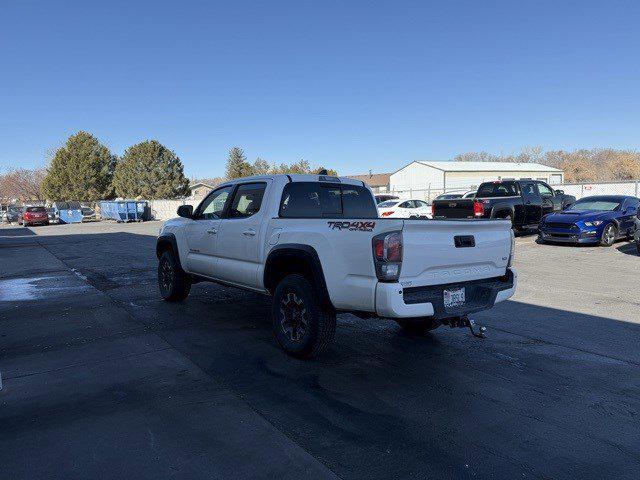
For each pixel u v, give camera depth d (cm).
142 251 1569
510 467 279
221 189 616
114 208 4309
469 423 333
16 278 1033
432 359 467
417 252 390
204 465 280
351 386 398
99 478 267
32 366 449
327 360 463
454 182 5438
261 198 533
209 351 491
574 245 1395
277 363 454
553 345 508
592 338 531
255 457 288
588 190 3206
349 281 405
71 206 5169
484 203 1356
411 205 2445
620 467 279
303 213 534
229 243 566
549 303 700
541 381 410
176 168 6119
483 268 451
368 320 623
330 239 421
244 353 484
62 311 684
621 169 7112
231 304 720
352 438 311
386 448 299
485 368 441
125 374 426
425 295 397
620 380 412
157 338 539
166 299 736
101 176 6034
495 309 667
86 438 311
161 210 4506
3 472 273
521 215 1466
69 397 376
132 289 858
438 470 275
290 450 296
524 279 888
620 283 845
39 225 3900
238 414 345
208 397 375
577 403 366
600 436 315
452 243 416
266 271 499
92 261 1311
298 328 463
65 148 6009
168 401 368
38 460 285
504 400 371
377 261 382
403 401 369
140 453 293
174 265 705
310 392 385
